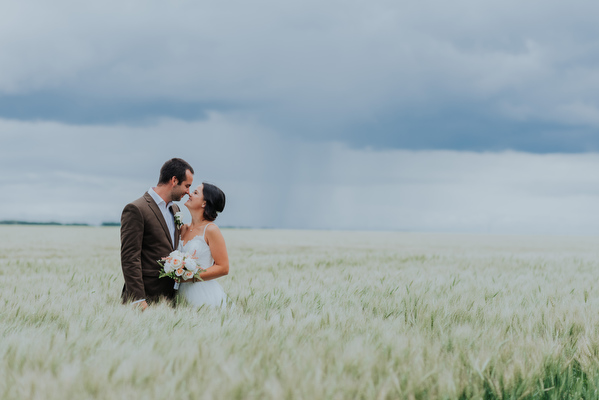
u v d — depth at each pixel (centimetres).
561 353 343
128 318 378
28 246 1880
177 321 378
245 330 347
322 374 258
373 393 246
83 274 758
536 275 874
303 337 335
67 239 2778
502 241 3891
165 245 486
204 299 488
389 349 305
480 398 269
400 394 251
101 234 3938
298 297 529
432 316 420
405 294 565
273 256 1302
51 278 683
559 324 418
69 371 244
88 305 445
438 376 271
